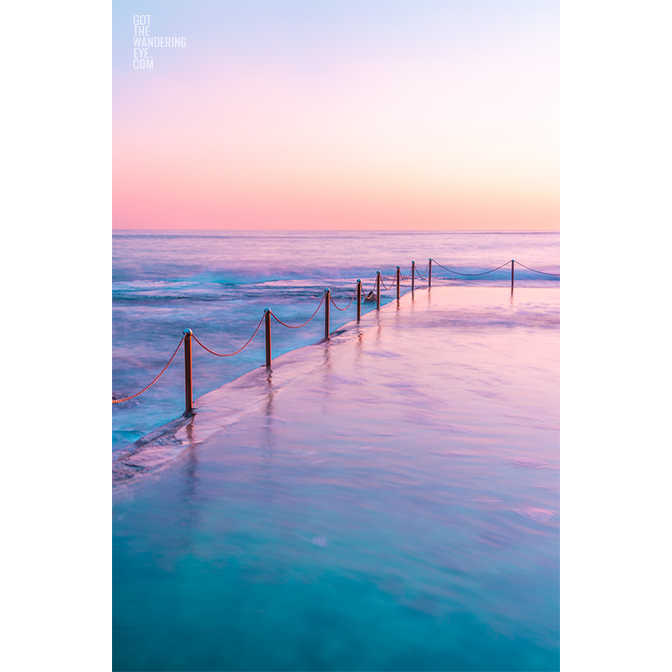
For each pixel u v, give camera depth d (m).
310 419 6.66
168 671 2.80
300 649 2.93
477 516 4.31
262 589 3.41
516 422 6.53
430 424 6.47
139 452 5.61
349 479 4.98
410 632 3.05
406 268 45.72
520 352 10.63
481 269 43.41
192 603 3.29
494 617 3.18
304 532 4.07
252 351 13.27
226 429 6.31
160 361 12.27
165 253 58.66
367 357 10.21
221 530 4.10
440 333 12.70
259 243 80.50
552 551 3.83
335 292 28.28
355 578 3.52
